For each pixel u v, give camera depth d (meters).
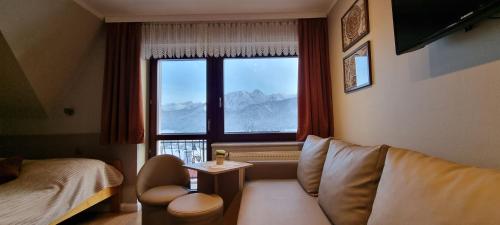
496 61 0.91
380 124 1.73
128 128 2.78
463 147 1.06
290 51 2.92
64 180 2.07
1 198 1.69
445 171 0.81
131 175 2.86
